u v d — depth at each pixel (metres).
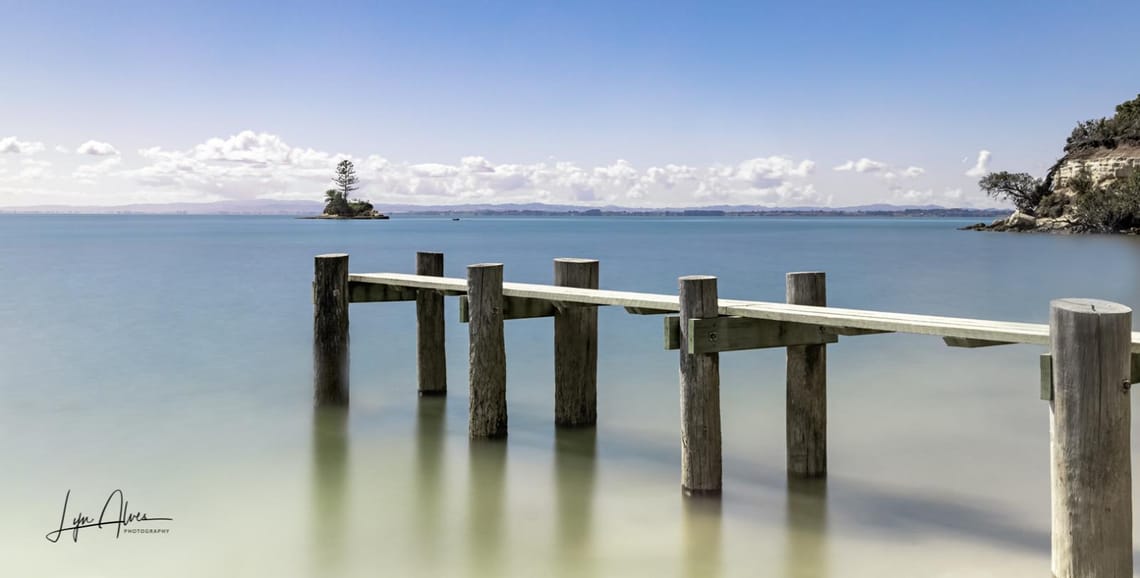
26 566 6.88
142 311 23.52
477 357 10.38
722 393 12.91
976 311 24.91
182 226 166.12
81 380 14.41
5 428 11.29
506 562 7.02
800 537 7.47
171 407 12.52
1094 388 5.36
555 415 11.16
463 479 9.20
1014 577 6.56
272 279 33.94
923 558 6.98
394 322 21.34
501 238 91.06
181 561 7.01
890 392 13.09
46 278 34.34
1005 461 9.62
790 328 8.41
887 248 64.44
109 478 9.18
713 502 8.29
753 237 94.62
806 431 8.80
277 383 14.20
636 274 36.41
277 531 7.69
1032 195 123.25
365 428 11.34
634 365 15.36
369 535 7.59
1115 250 60.75
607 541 7.45
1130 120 116.94
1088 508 5.43
